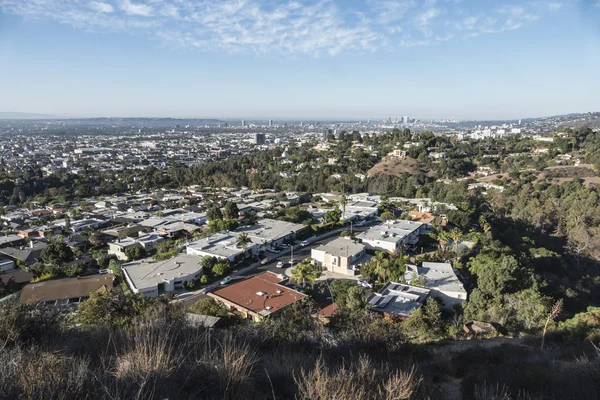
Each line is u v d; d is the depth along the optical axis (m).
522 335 19.64
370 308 23.47
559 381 8.88
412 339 18.97
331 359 9.98
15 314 9.75
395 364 10.73
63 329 10.43
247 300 25.64
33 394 5.32
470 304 23.81
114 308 18.31
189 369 6.77
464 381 9.96
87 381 5.91
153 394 5.66
